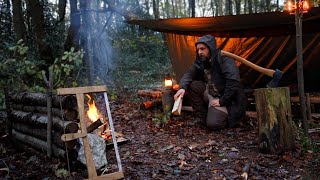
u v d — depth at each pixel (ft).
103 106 21.97
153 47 49.98
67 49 29.68
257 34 20.11
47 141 11.02
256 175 9.81
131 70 42.75
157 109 20.20
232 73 14.89
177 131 15.40
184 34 22.02
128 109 21.20
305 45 20.30
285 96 11.50
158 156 11.94
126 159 11.65
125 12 31.12
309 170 10.01
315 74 20.30
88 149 9.45
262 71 14.82
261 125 11.68
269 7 72.54
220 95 15.48
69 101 10.16
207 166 10.77
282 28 18.97
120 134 14.26
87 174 10.12
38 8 30.22
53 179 9.89
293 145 11.57
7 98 14.32
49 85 10.95
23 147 13.01
